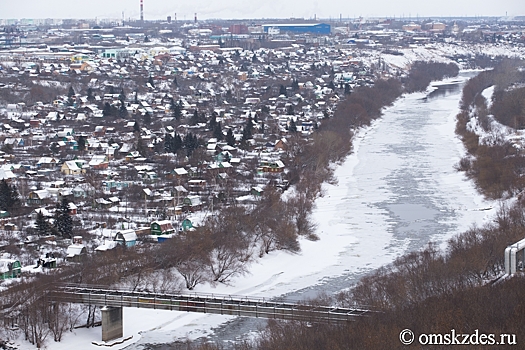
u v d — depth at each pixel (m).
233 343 135.75
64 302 140.75
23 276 158.12
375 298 137.75
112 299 138.38
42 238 187.50
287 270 176.00
